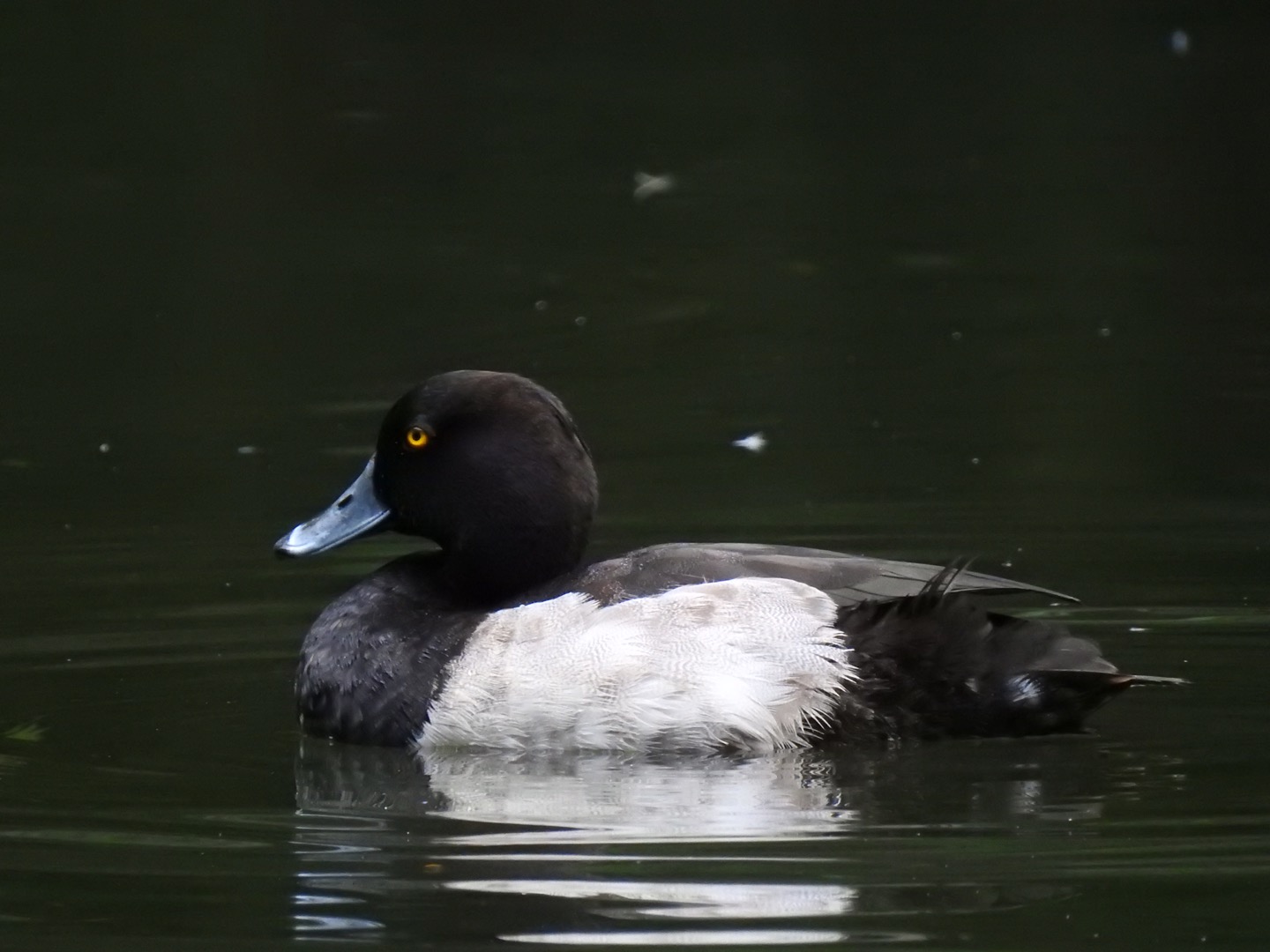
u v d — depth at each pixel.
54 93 23.64
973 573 8.72
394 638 8.91
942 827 7.30
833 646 8.28
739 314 17.45
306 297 17.80
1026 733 8.47
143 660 9.86
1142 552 11.30
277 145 22.52
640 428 14.35
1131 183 21.58
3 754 8.51
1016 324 17.08
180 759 8.48
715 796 7.79
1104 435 13.84
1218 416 14.23
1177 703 8.99
